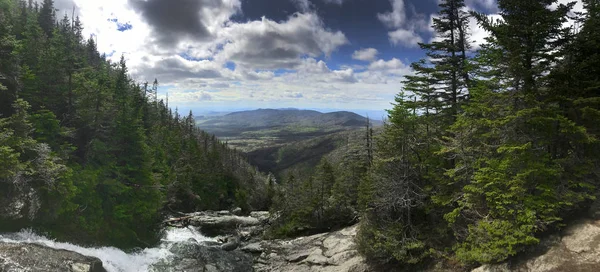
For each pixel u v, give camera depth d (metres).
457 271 20.39
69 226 26.97
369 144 45.84
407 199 23.80
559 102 17.92
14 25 45.03
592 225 16.30
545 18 17.66
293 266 30.75
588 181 17.30
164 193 46.88
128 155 34.59
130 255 30.06
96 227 29.05
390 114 24.89
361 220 28.50
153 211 36.56
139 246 34.03
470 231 19.58
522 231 16.59
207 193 79.62
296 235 45.66
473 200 19.98
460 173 22.39
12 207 22.33
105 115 33.28
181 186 66.31
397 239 24.00
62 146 28.08
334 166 62.38
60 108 33.12
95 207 29.81
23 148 22.98
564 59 18.55
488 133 19.52
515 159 17.64
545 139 17.95
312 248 34.38
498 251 17.17
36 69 31.44
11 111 26.09
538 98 18.55
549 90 17.78
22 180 22.73
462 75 26.75
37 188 24.56
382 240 24.47
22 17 54.03
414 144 25.11
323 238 37.06
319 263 29.48
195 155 81.88
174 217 58.41
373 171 27.83
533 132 18.47
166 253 33.88
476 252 18.50
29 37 41.09
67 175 25.66
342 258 28.77
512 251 16.80
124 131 34.00
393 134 25.05
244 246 40.84
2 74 24.38
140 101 68.00
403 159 24.88
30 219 23.52
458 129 21.27
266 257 34.97
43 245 21.83
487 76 21.50
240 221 58.66
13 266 17.28
